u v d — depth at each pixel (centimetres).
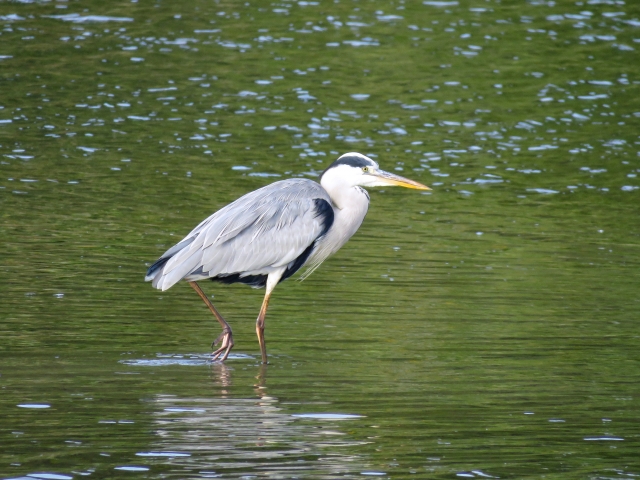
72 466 750
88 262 1445
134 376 1001
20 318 1188
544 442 826
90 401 913
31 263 1424
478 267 1502
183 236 1603
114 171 1958
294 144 2141
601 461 783
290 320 1238
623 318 1259
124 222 1669
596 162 2120
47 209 1720
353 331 1192
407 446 809
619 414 903
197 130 2202
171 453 780
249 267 1145
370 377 1014
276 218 1159
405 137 2208
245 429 842
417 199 1900
